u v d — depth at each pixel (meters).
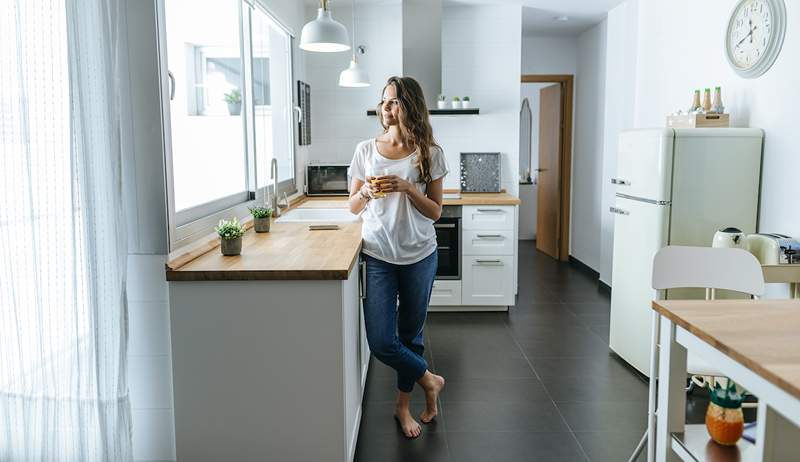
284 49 4.68
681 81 4.22
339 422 2.26
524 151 9.28
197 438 2.28
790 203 3.10
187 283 2.21
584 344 4.14
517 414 3.03
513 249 4.88
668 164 3.25
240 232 2.48
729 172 3.29
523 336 4.32
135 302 2.25
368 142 2.77
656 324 2.16
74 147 1.78
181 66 2.91
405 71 5.09
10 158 1.69
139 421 2.31
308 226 3.38
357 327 2.83
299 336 2.23
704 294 3.32
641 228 3.47
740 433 1.81
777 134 3.19
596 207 6.28
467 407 3.12
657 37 4.59
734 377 1.56
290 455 2.28
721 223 3.32
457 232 4.87
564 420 2.96
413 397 3.26
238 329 2.23
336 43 3.07
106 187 1.89
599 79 6.16
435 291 4.92
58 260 1.79
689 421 2.94
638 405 3.13
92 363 1.88
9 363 1.75
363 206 2.75
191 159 2.92
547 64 7.07
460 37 5.44
